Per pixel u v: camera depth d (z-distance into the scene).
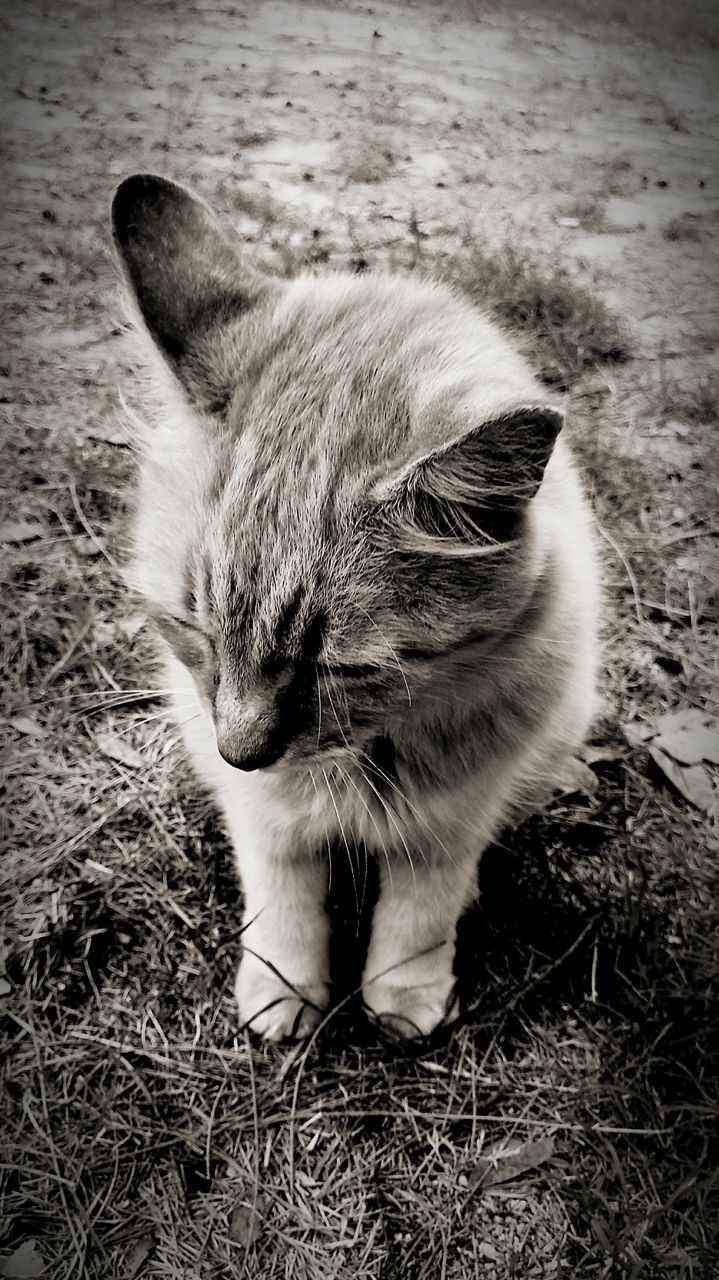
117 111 1.05
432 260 0.79
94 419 0.61
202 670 0.32
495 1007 0.39
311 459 0.29
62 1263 0.32
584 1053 0.38
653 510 0.60
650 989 0.39
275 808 0.35
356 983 0.40
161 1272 0.32
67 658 0.48
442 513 0.28
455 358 0.32
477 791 0.35
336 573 0.29
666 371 0.71
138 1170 0.34
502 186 0.99
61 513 0.55
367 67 1.30
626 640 0.52
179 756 0.45
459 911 0.39
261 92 1.15
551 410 0.26
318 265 0.75
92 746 0.45
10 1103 0.35
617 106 1.29
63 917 0.39
